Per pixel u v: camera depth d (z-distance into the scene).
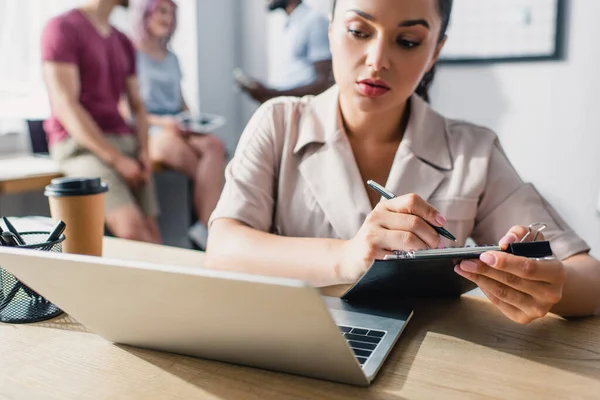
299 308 0.47
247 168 1.05
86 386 0.56
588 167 2.54
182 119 2.75
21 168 2.12
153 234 2.38
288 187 1.06
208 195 2.74
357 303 0.77
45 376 0.58
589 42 2.45
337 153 1.01
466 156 1.01
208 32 3.28
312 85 2.48
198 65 3.24
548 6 2.50
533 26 2.54
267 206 1.05
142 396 0.54
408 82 0.89
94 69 2.19
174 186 2.89
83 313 0.61
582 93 2.50
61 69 2.08
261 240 0.90
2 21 2.30
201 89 3.28
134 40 2.74
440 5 0.89
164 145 2.70
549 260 0.66
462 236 0.99
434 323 0.71
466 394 0.54
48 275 0.56
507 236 0.69
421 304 0.78
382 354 0.61
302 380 0.57
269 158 1.07
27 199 2.29
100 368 0.60
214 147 2.77
